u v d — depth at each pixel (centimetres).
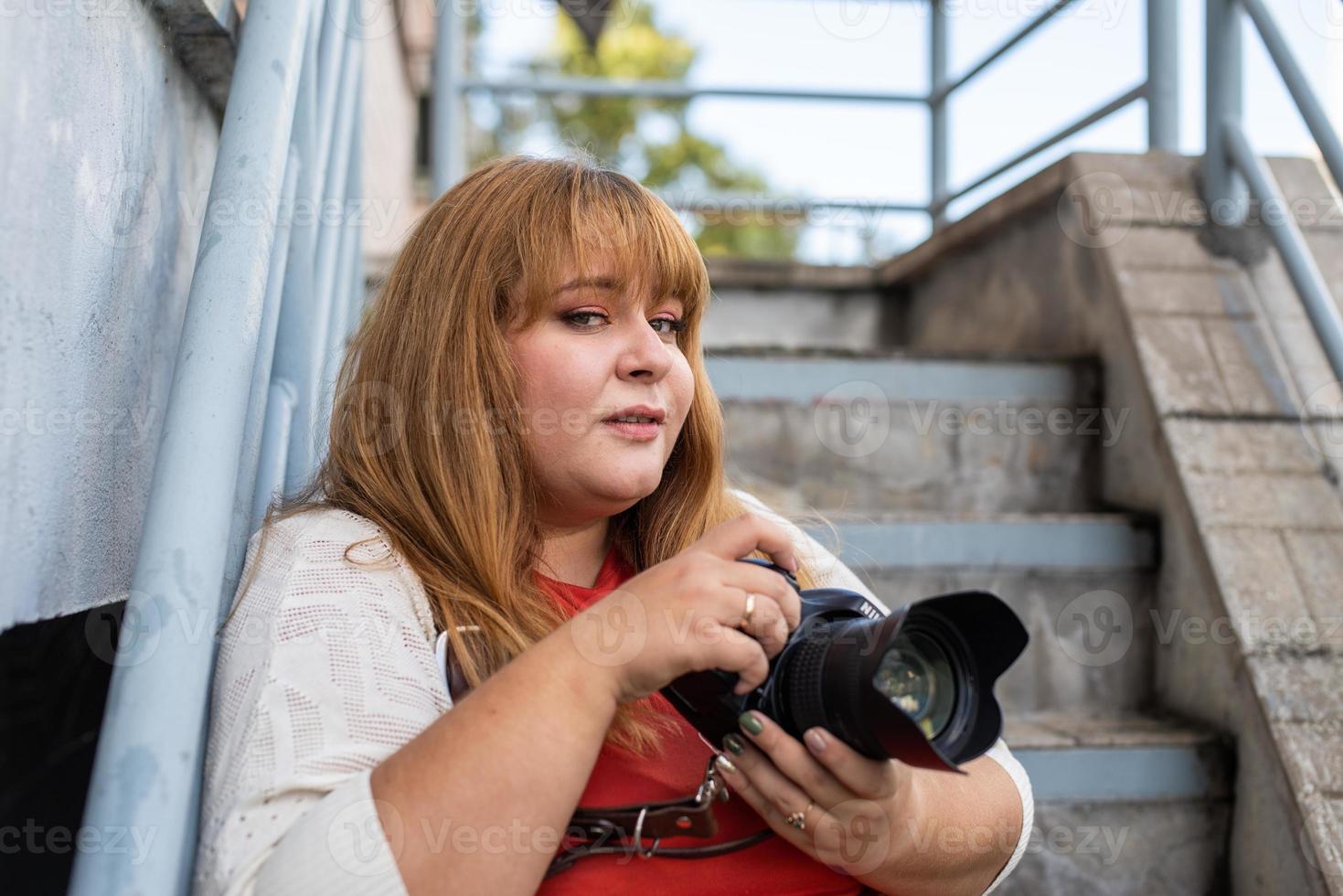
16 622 67
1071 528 144
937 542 143
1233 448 142
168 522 69
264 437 99
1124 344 158
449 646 77
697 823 71
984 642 68
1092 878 123
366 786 61
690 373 85
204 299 78
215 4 98
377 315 88
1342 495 138
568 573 90
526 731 61
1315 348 154
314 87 110
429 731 63
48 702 76
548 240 79
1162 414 145
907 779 74
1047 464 168
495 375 81
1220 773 124
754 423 164
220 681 71
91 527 81
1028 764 122
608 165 89
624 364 80
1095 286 168
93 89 79
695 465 93
